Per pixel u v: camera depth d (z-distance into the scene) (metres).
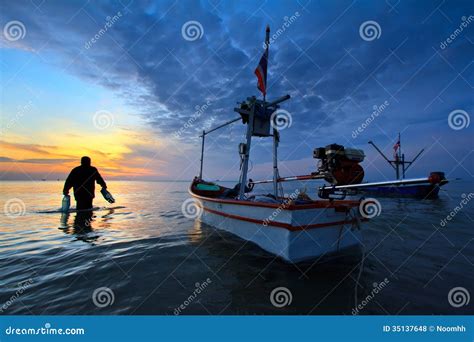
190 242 5.66
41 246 5.38
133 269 4.08
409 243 5.68
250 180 8.27
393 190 18.77
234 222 5.88
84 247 5.32
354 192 4.77
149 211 11.16
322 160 4.63
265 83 5.90
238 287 3.44
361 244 5.12
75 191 10.15
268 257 4.54
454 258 4.62
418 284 3.53
